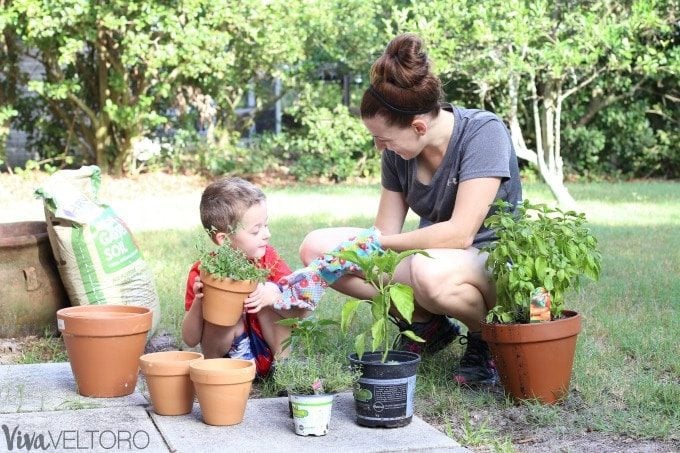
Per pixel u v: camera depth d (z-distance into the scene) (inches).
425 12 453.1
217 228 144.3
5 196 503.2
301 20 564.7
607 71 564.4
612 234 337.1
